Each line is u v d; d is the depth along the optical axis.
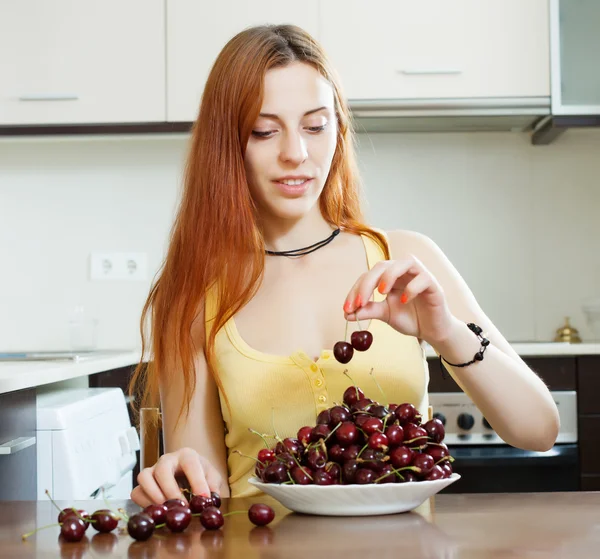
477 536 0.74
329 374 1.25
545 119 2.96
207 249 1.29
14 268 3.27
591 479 2.56
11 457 1.67
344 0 2.89
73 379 2.48
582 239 3.20
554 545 0.70
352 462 0.85
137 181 3.26
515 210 3.21
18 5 2.95
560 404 2.58
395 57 2.88
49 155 3.28
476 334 1.08
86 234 3.27
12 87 2.94
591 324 3.08
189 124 2.92
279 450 0.90
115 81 2.93
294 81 1.22
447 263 1.37
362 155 3.23
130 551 0.72
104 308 3.26
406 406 0.91
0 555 0.72
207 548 0.72
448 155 3.22
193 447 1.31
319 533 0.77
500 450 2.56
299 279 1.34
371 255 1.36
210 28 2.92
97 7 2.94
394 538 0.74
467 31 2.88
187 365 1.31
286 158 1.21
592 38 2.88
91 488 1.91
